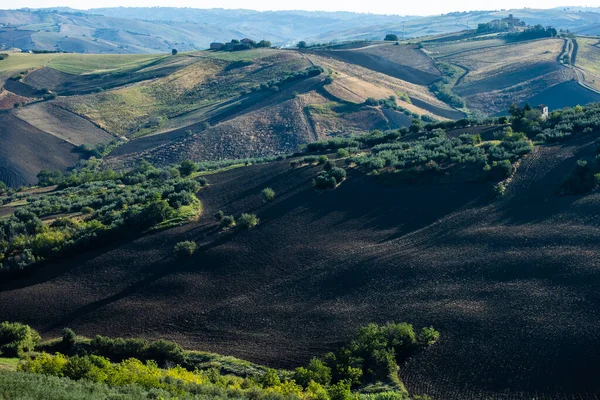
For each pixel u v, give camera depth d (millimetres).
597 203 63781
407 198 75125
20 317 61188
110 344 50031
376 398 37812
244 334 52125
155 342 49625
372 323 48656
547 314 46219
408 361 43250
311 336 50000
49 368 39062
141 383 36219
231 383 41125
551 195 68625
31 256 72688
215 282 63469
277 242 69938
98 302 62500
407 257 60625
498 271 54375
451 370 41531
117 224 77062
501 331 45031
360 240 67625
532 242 58531
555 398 37250
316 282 59531
